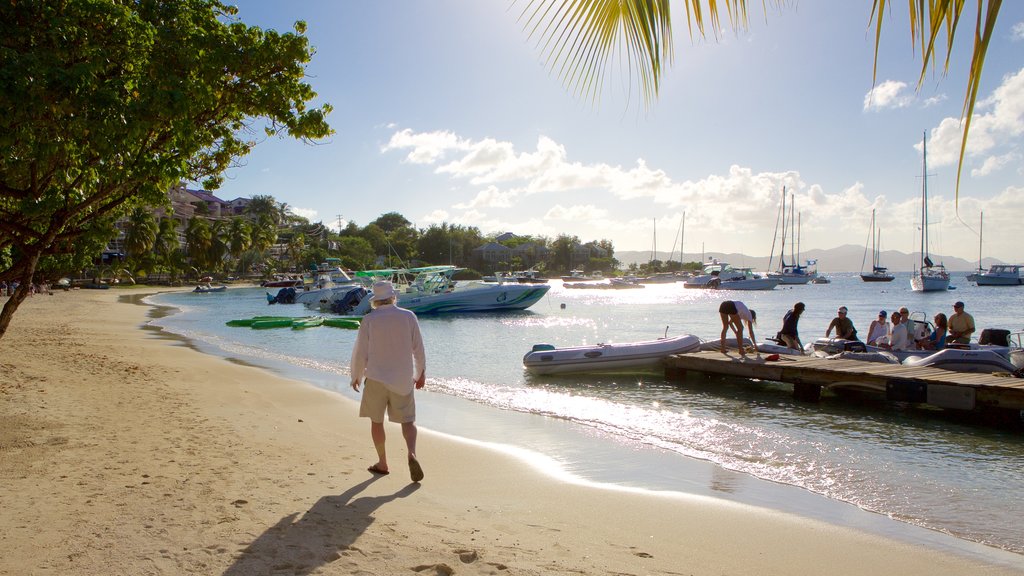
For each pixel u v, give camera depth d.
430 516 4.85
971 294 65.12
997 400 9.34
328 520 4.54
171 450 6.52
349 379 13.95
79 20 6.51
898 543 4.87
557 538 4.57
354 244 113.62
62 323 28.62
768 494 6.08
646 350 14.19
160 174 6.84
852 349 13.38
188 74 7.19
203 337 24.59
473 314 38.09
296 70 7.83
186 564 3.61
